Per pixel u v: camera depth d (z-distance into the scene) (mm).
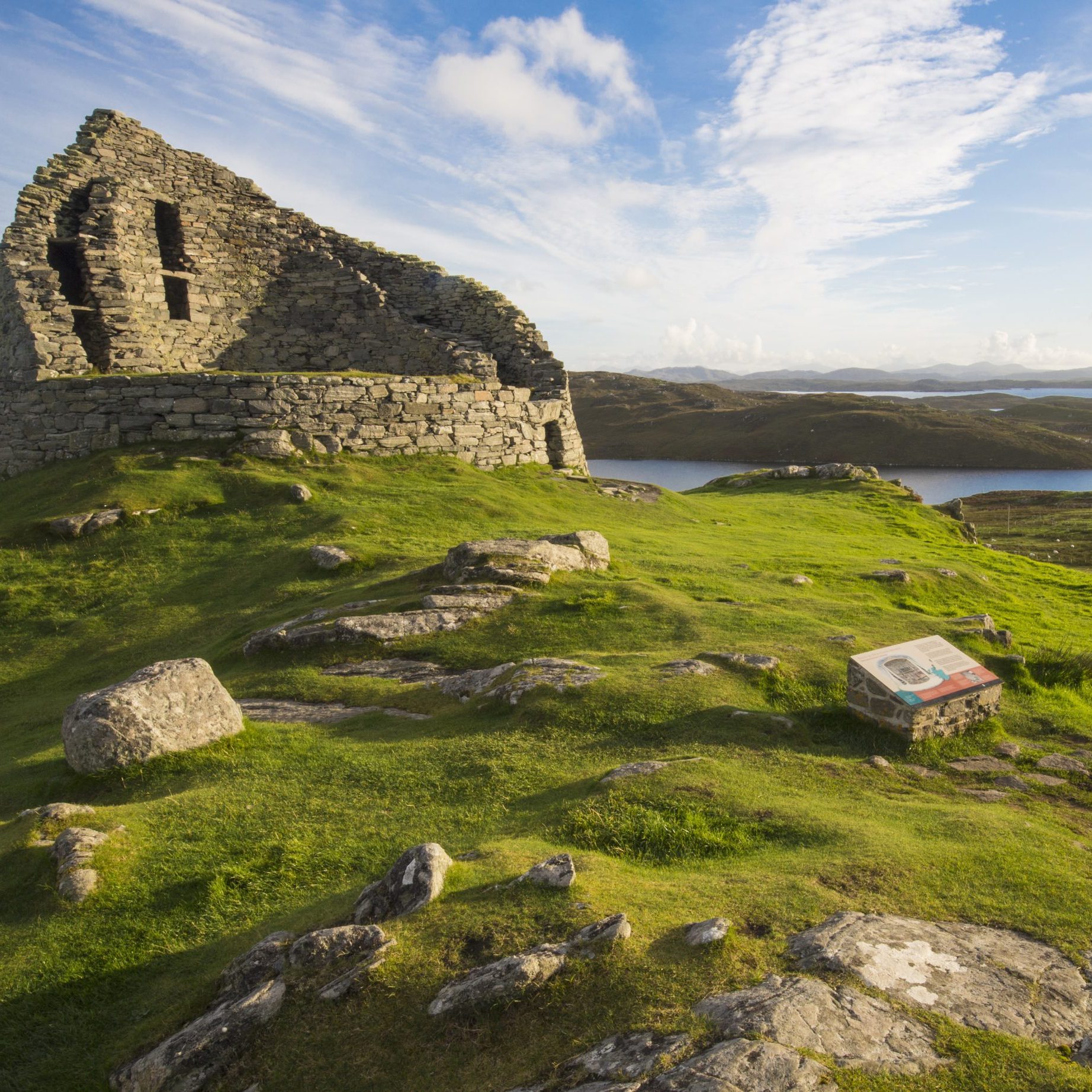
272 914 7562
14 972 7109
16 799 11266
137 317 35469
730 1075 4441
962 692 11922
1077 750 11938
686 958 5699
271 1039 5586
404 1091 5078
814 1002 5113
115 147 36281
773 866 7480
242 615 19359
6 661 19016
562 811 9000
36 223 33562
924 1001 5328
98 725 11094
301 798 10023
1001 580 27562
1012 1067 4719
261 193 40375
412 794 10039
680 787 9328
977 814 8969
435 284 42094
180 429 29266
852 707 12258
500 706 12562
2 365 33031
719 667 13430
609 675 12898
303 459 29078
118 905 7977
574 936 5973
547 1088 4770
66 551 23469
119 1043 6215
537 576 17938
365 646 15742
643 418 175625
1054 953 6059
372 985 5781
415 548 22391
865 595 21531
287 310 40719
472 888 6934
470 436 33406
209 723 11891
